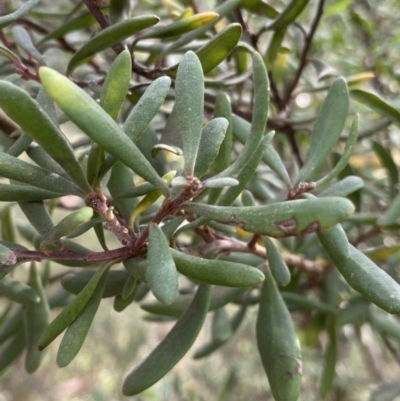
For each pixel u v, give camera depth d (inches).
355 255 4.4
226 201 4.2
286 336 5.1
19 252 3.9
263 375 15.8
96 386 13.5
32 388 18.2
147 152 5.4
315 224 3.3
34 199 4.2
